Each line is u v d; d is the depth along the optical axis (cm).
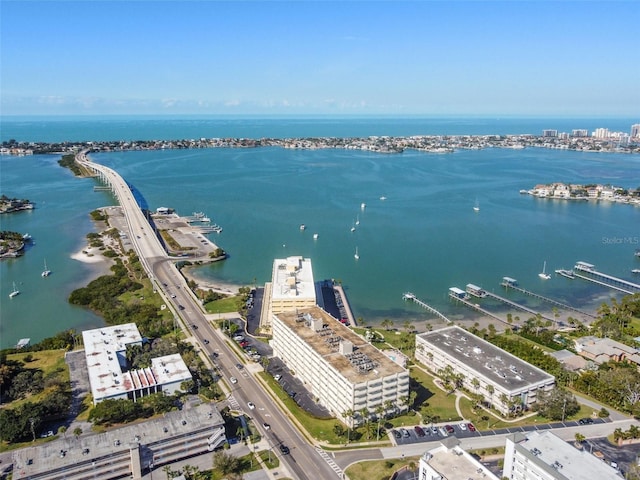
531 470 19375
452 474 18962
